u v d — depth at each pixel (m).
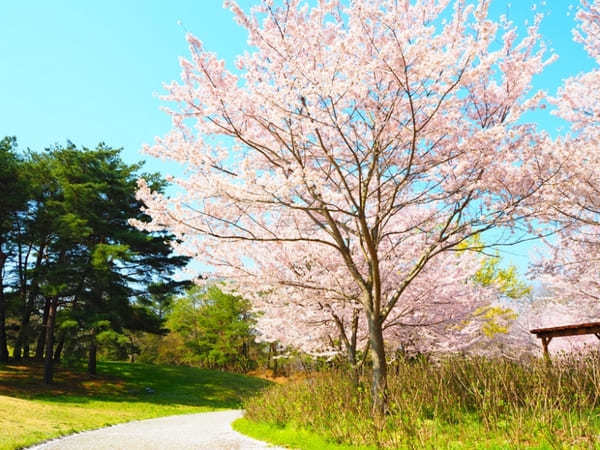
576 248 10.62
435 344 12.80
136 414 17.42
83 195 23.14
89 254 24.12
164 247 26.00
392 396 7.83
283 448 7.85
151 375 28.56
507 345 16.55
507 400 7.12
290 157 8.80
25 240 25.98
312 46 7.62
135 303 28.44
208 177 8.02
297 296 10.35
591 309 12.66
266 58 8.33
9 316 28.14
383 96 7.79
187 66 8.02
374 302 8.52
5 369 24.33
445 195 8.47
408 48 6.59
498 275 18.62
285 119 8.44
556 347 15.88
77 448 8.95
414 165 8.57
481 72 6.62
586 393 6.97
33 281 23.52
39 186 25.11
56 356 27.81
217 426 13.11
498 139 7.25
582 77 9.47
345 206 9.99
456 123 8.70
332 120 7.28
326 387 10.30
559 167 7.69
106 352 32.78
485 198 8.80
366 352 11.34
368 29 7.69
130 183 25.58
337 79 6.97
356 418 7.98
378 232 9.20
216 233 8.59
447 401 7.59
